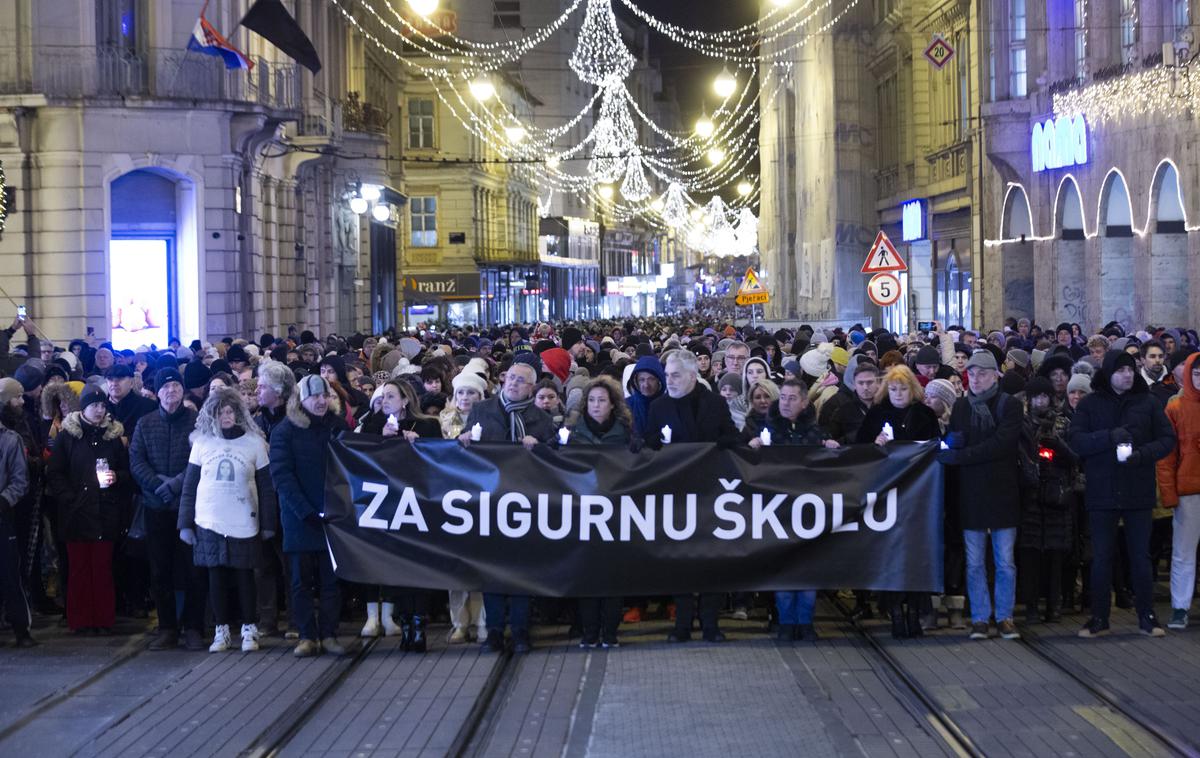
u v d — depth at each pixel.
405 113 72.50
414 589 11.36
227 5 32.28
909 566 11.30
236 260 31.20
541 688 10.21
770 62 69.44
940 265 46.22
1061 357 13.79
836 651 11.24
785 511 11.30
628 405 11.96
